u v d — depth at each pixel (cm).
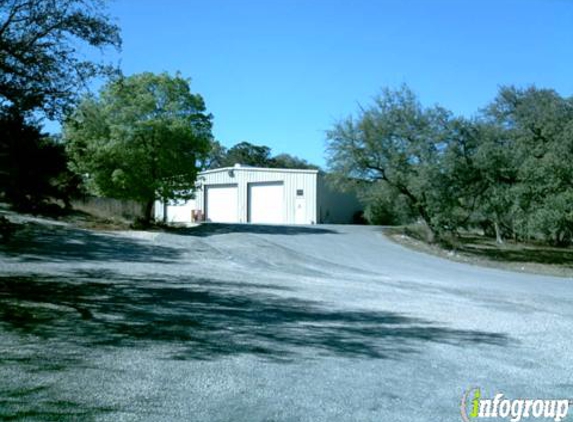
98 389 522
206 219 4534
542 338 895
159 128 2683
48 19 934
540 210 2539
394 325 942
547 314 1149
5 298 952
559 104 3034
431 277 1803
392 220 3703
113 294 1075
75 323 800
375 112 2958
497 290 1541
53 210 1005
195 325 841
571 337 911
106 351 662
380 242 2847
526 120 3122
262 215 4197
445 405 539
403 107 2906
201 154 2912
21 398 484
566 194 2502
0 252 1594
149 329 794
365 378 614
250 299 1126
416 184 2741
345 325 917
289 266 1827
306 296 1216
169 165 2756
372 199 3088
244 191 4300
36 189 945
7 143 905
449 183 2761
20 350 641
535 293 1529
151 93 2762
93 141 2581
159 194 2803
